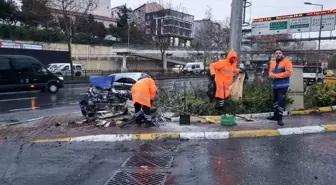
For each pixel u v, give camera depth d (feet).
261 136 21.84
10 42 119.03
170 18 171.53
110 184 14.06
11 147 20.22
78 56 154.92
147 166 16.31
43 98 53.67
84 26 165.89
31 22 148.97
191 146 19.79
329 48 154.71
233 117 24.21
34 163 17.06
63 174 15.42
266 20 130.11
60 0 117.60
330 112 29.25
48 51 118.83
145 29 163.94
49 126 26.45
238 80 29.81
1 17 146.30
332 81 35.65
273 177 14.52
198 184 13.87
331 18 114.11
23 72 58.90
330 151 18.24
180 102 30.48
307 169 15.43
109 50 168.96
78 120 28.68
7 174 15.49
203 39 178.19
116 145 20.34
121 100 30.53
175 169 15.81
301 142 20.21
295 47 163.22
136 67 187.11
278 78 23.99
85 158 17.84
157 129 23.27
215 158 17.38
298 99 29.73
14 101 49.11
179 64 202.49
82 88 74.28
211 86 29.50
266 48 154.92
